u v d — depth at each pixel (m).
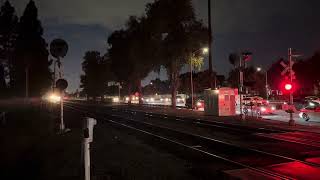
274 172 10.56
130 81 69.81
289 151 14.52
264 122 26.44
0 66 80.62
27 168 12.06
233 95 34.75
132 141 19.52
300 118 30.48
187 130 24.20
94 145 17.97
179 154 15.20
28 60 78.56
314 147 15.23
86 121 7.95
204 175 11.12
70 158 13.77
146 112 44.84
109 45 71.94
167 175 11.19
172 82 49.62
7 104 68.81
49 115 40.28
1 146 16.91
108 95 137.50
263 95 82.88
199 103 49.88
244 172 10.50
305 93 85.62
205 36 47.03
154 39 49.25
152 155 14.95
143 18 55.78
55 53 17.42
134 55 58.91
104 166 12.59
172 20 47.16
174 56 47.91
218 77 53.47
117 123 29.73
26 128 25.33
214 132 22.73
